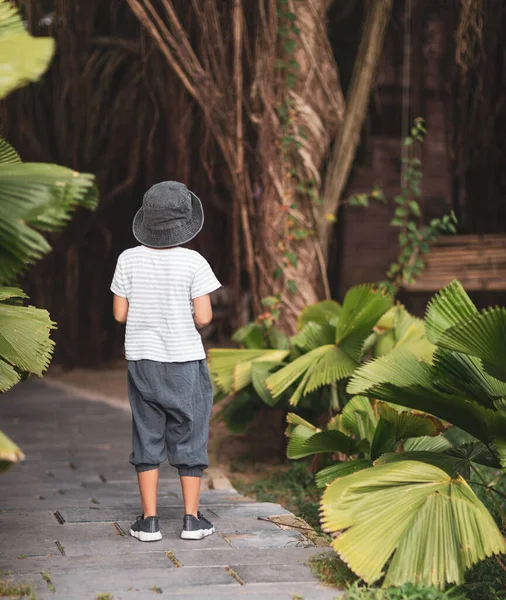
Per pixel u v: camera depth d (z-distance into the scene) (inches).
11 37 121.1
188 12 314.5
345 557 132.2
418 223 465.7
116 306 168.9
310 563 149.3
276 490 246.4
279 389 215.6
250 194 301.0
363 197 315.3
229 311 557.3
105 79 450.3
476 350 142.1
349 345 221.9
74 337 537.0
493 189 424.2
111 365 549.3
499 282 340.5
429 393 152.1
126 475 243.1
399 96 454.6
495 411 150.1
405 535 133.3
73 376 507.8
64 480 235.3
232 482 256.4
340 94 304.7
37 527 176.1
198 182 470.9
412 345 235.1
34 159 468.4
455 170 439.5
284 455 282.5
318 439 186.7
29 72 116.8
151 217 165.2
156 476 167.0
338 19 423.2
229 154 298.8
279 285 297.0
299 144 291.9
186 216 167.0
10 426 336.8
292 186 296.8
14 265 128.2
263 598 131.0
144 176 508.7
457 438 184.9
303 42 294.8
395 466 146.9
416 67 443.5
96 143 472.7
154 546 161.5
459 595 140.8
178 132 412.5
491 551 130.2
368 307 219.1
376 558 131.5
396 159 477.4
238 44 287.7
